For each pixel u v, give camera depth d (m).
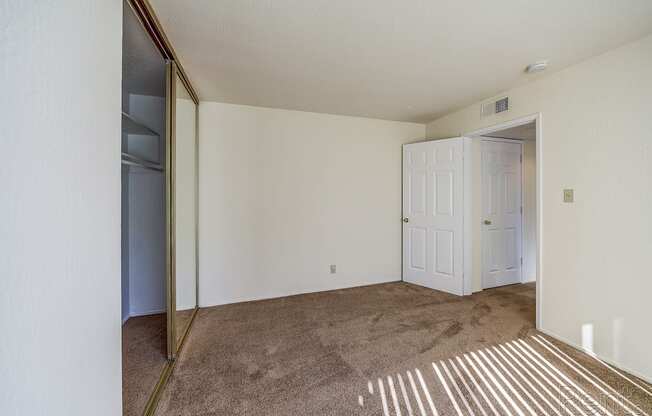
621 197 1.94
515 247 4.00
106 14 0.98
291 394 1.67
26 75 0.62
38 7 0.65
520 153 3.99
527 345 2.24
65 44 0.75
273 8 1.59
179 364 1.98
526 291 3.64
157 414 1.51
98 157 0.93
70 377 0.77
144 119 2.70
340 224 3.70
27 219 0.62
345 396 1.65
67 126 0.76
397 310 2.97
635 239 1.87
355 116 3.73
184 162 2.54
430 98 3.07
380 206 3.93
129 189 2.78
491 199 3.80
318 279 3.60
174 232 2.05
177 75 2.19
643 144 1.83
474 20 1.70
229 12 1.63
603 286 2.04
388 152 3.96
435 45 1.99
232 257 3.21
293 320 2.73
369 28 1.79
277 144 3.38
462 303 3.18
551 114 2.41
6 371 0.56
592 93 2.12
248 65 2.29
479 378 1.82
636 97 1.87
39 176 0.66
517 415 1.50
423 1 1.54
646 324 1.81
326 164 3.62
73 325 0.79
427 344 2.26
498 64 2.26
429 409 1.55
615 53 1.99
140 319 2.74
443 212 3.57
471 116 3.32
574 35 1.85
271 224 3.37
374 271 3.91
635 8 1.58
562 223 2.31
